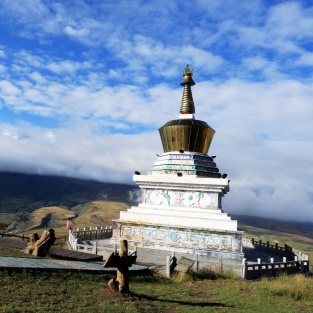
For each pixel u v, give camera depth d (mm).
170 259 23891
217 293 20156
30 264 19312
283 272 26625
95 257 24750
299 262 27844
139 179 37156
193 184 34781
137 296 16812
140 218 35375
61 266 20000
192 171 36719
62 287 16516
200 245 32562
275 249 38781
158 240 34094
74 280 18047
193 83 42312
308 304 18953
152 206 36250
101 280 19109
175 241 33438
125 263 16859
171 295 18406
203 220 33062
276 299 19500
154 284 20781
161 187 36406
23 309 12797
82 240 38562
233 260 30406
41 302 14031
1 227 33312
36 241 24859
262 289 21297
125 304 15086
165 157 38656
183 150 38031
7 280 15930
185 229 33312
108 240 39469
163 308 15578
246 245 44406
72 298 15125
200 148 39188
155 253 31797
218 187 34094
